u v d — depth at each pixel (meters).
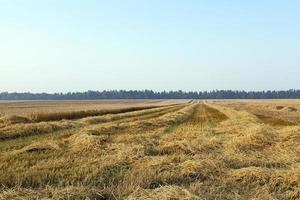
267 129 17.72
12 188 8.73
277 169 10.23
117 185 9.07
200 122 31.73
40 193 8.18
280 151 13.62
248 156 12.46
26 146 15.44
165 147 13.84
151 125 26.64
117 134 20.98
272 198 7.88
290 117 38.56
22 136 21.00
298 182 8.87
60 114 38.91
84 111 44.56
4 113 41.53
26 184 9.33
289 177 9.20
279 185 9.02
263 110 58.03
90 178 9.60
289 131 17.33
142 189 8.32
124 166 10.90
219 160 11.37
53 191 8.27
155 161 11.12
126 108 63.25
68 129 24.97
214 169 10.27
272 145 15.06
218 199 8.05
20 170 10.82
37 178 9.68
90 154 13.10
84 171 10.36
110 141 15.85
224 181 9.36
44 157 12.94
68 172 10.37
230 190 8.83
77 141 15.09
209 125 27.94
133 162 11.42
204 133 19.06
